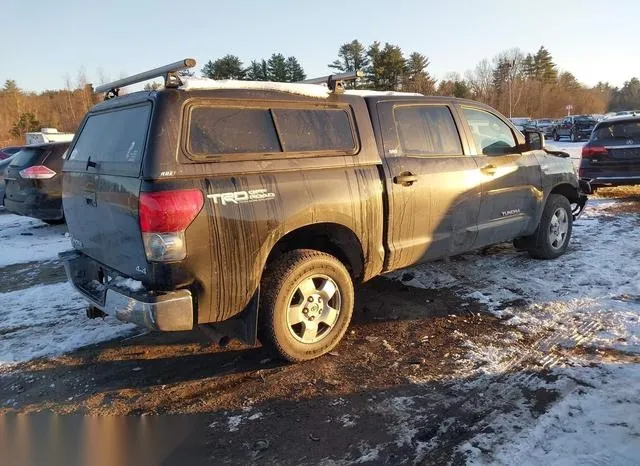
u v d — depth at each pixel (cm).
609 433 296
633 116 1075
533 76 9350
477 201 520
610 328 436
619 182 1066
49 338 463
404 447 295
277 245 401
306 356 400
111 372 400
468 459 280
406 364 393
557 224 640
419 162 464
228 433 316
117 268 371
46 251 805
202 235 332
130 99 370
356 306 513
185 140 334
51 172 922
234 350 430
